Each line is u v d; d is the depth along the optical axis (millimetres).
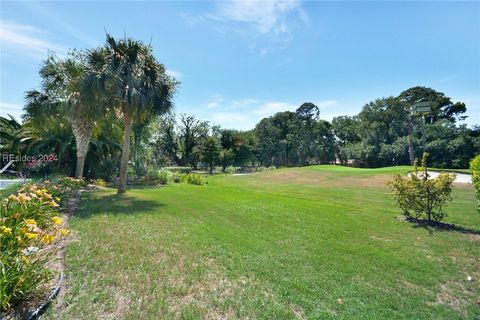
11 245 2727
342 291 3477
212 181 21141
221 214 7219
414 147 39031
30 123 15953
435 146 37156
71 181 10438
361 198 12281
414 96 44312
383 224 6770
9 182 9773
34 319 2395
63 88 13234
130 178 17203
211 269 3748
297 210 8047
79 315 2512
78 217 6043
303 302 3137
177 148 44156
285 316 2816
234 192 12086
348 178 22094
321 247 4977
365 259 4531
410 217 7375
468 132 36719
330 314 2953
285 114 57219
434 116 44219
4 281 2377
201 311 2752
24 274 2553
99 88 9727
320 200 11406
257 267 3943
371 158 43938
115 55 10102
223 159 39625
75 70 12266
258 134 56094
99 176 16672
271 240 5230
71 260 3611
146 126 19047
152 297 2918
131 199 8883
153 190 11789
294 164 54719
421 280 3930
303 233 5777
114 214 6508
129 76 10164
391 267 4289
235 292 3195
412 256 4758
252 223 6441
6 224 3236
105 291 2949
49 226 4262
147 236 4887
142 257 3904
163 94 11430
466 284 3902
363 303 3248
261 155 55125
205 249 4453
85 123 12422
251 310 2861
